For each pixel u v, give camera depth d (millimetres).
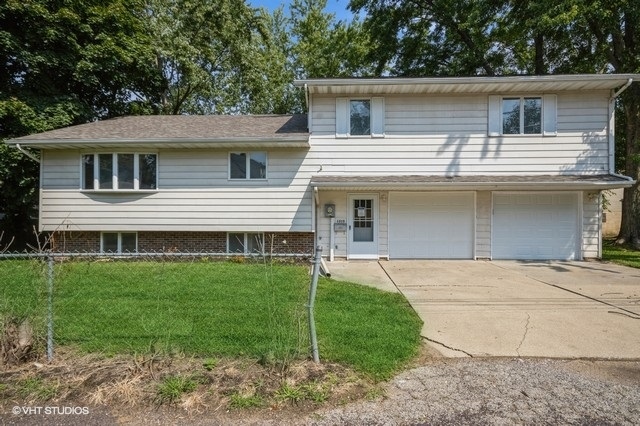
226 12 20016
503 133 11539
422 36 20000
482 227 11836
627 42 14383
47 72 13695
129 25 15367
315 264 3936
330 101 11648
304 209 11500
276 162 11508
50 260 4117
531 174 11453
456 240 11938
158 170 11375
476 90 11328
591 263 11016
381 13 19922
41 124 12523
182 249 11750
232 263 9969
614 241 16000
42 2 12727
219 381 3473
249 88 22453
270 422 2967
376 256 11977
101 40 14195
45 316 4359
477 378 3701
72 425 2932
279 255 4172
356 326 4945
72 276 7523
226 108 23094
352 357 3963
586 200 11617
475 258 11797
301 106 27469
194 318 5113
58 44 13453
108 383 3422
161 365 3736
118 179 11305
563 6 11500
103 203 11375
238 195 11453
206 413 3080
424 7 19297
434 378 3695
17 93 12820
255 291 6664
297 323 4348
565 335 4898
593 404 3223
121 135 11125
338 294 6727
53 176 11352
